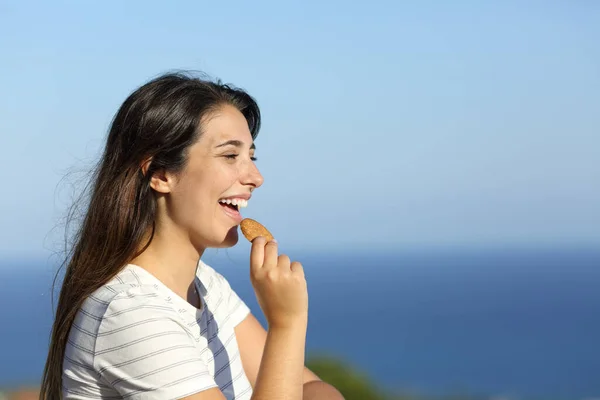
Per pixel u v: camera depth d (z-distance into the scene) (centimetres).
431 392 6231
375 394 1484
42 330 293
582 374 7006
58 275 261
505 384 6644
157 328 225
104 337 227
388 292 15762
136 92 252
